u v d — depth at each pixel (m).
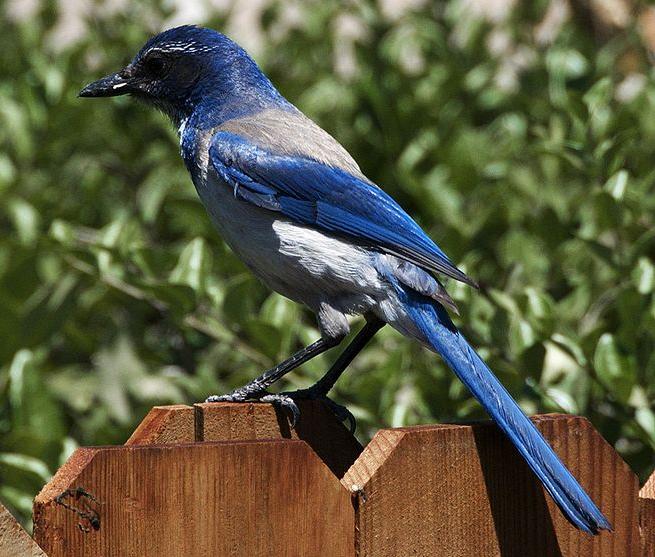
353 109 13.87
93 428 11.78
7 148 13.79
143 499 5.98
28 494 9.37
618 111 12.18
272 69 14.73
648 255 11.34
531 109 13.77
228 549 6.14
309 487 6.32
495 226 12.37
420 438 6.61
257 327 10.16
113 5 15.85
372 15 15.17
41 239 11.00
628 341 9.59
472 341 10.09
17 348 11.67
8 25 16.52
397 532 6.52
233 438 7.42
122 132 14.34
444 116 13.45
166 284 10.17
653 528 7.17
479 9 15.98
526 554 6.89
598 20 15.53
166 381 11.99
